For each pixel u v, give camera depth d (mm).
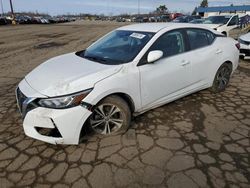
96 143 3086
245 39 7375
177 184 2395
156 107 3742
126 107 3162
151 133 3312
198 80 4160
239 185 2371
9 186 2400
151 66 3326
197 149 2947
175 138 3191
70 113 2691
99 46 3969
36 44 13609
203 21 14781
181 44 3828
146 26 3971
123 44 3662
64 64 3395
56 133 2803
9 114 3910
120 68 3070
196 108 4070
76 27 33062
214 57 4305
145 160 2756
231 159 2756
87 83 2793
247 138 3174
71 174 2555
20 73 6688
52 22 53688
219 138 3182
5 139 3203
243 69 6738
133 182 2430
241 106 4160
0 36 18516
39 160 2779
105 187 2371
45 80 2947
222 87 4785
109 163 2713
